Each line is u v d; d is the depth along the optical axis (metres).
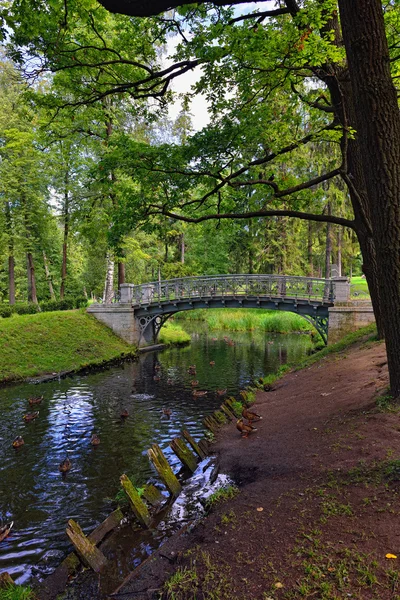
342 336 19.09
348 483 4.44
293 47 7.27
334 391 8.79
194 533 4.57
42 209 27.28
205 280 23.48
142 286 24.38
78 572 4.66
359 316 18.94
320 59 7.45
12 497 7.04
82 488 7.31
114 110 17.12
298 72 9.16
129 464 8.30
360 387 8.09
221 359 20.69
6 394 14.16
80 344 20.42
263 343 25.62
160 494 6.46
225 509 4.86
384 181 5.57
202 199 9.73
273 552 3.55
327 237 28.55
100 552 4.86
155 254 42.25
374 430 5.59
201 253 45.03
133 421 11.11
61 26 7.04
